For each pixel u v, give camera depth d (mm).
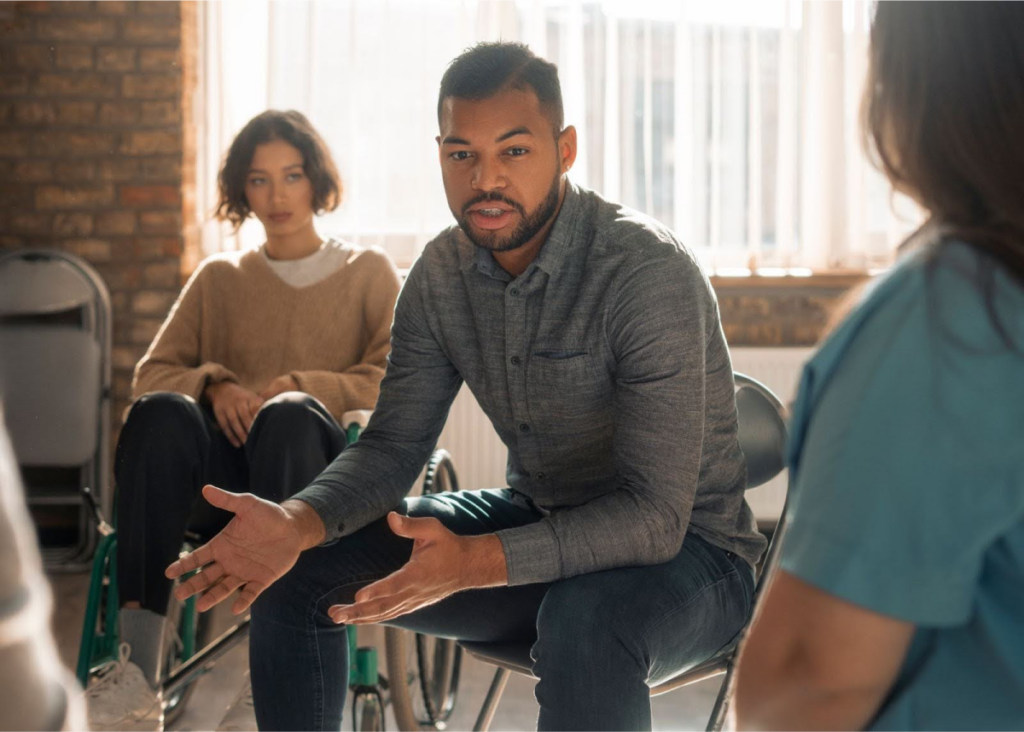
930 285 648
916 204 717
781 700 682
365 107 3734
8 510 424
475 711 2568
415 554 1392
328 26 3695
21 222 3713
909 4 673
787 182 3805
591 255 1613
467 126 1594
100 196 3721
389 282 2629
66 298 3590
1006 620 652
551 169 1622
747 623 1610
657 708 2557
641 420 1527
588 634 1399
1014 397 617
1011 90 643
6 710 413
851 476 645
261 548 1519
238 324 2600
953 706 662
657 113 3789
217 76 3674
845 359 675
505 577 1439
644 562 1491
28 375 3584
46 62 3678
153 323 3756
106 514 3652
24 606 421
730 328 3871
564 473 1714
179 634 2506
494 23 3713
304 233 2652
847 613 640
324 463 2139
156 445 2066
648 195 3801
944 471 625
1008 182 644
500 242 1619
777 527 1691
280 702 1611
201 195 3746
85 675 2035
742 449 1820
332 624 1627
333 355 2588
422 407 1810
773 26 3766
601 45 3752
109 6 3666
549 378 1646
